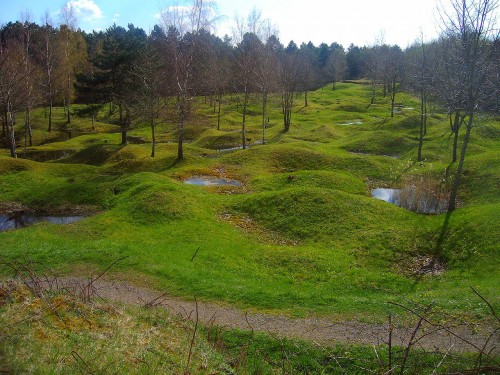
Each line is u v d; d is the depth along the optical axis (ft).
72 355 27.53
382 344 41.81
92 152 172.04
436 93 124.06
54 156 181.57
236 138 199.72
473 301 50.26
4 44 249.34
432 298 53.16
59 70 254.88
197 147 182.39
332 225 84.17
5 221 100.68
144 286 58.54
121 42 178.40
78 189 117.91
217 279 62.64
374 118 241.96
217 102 314.76
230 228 86.84
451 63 97.81
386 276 65.82
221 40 338.13
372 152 159.02
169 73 198.18
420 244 75.82
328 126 208.85
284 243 81.00
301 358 40.42
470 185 104.94
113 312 42.24
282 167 139.03
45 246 74.28
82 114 191.83
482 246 69.00
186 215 90.53
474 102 83.76
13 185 121.29
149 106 158.71
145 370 29.19
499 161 111.14
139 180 116.88
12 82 160.66
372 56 317.22
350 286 62.90
